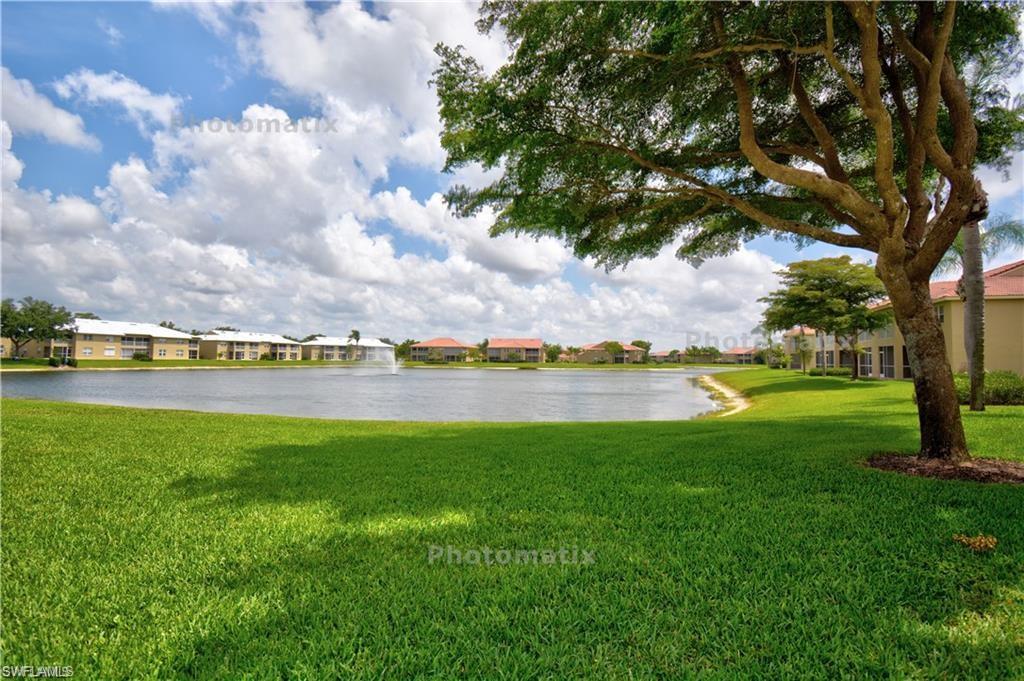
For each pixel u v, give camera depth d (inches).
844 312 1059.3
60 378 1876.2
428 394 1277.1
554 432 414.0
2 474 235.1
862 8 212.2
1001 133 289.0
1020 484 210.5
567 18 215.8
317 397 1144.8
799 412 578.6
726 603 113.7
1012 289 859.4
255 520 172.2
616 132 289.0
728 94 281.1
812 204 333.1
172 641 100.3
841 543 147.3
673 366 4183.1
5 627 105.3
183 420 463.8
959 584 122.7
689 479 230.8
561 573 130.8
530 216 309.4
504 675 91.1
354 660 95.3
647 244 362.3
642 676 90.1
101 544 148.9
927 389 255.6
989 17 249.4
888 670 91.0
